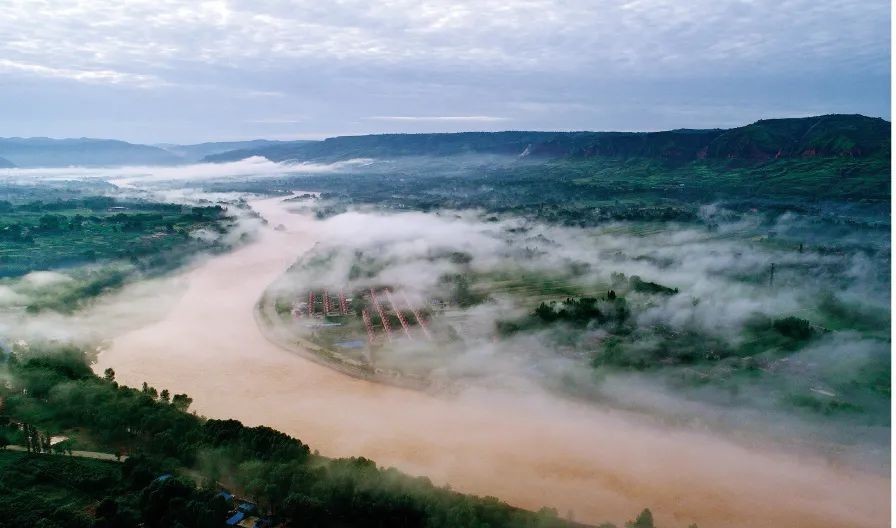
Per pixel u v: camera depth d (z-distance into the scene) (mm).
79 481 158125
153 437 179500
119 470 164375
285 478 153625
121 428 183250
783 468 176500
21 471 161625
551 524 144500
